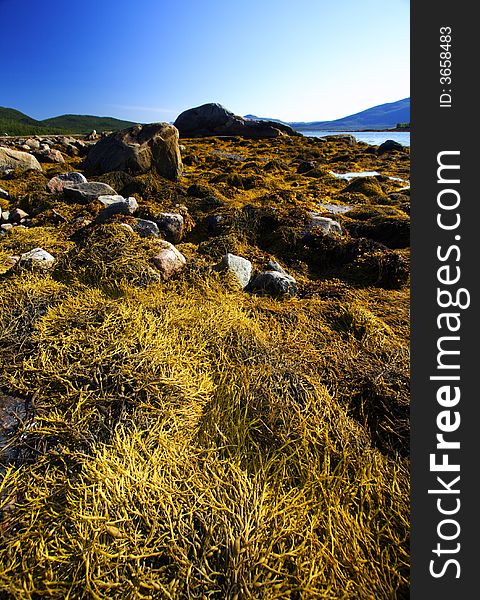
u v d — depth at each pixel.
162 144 11.70
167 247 4.51
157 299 3.50
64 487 1.78
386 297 4.30
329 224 6.36
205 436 2.12
